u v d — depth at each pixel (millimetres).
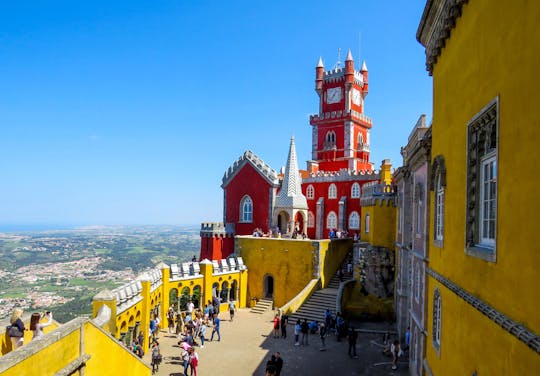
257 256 46438
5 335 12461
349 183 59719
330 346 31281
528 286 7191
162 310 35594
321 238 61125
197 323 33031
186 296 42469
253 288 46438
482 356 9625
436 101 16172
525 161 7434
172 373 25672
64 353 11891
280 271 45031
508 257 8141
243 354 29484
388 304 37812
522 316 7414
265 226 55438
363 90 74375
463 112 11969
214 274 41719
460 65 12320
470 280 10859
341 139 69812
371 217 42125
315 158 72500
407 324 29812
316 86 73438
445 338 13984
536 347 6613
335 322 34562
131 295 26953
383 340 32719
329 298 40312
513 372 7711
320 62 73500
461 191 12148
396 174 33344
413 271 24250
